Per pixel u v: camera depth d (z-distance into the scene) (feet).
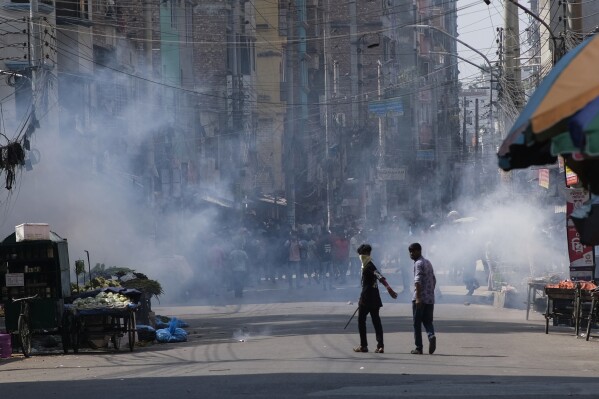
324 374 88.94
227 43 378.73
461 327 137.59
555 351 108.37
